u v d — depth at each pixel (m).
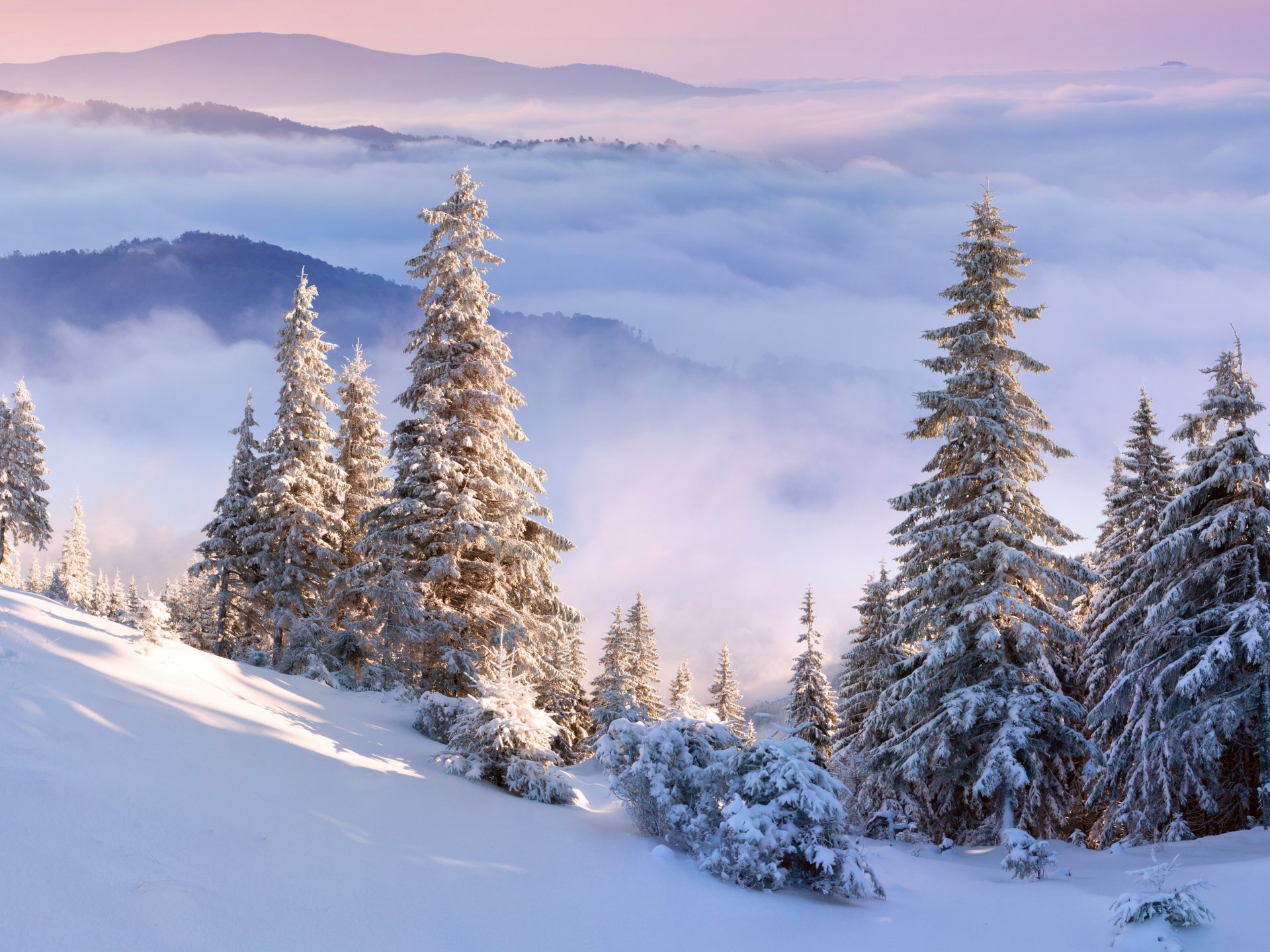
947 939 10.95
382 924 8.15
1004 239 22.45
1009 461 21.80
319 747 14.17
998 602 20.33
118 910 6.61
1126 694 21.44
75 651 12.88
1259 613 18.73
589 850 12.73
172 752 10.59
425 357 26.83
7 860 6.64
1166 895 11.11
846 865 12.41
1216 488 21.02
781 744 13.79
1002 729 19.44
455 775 15.80
